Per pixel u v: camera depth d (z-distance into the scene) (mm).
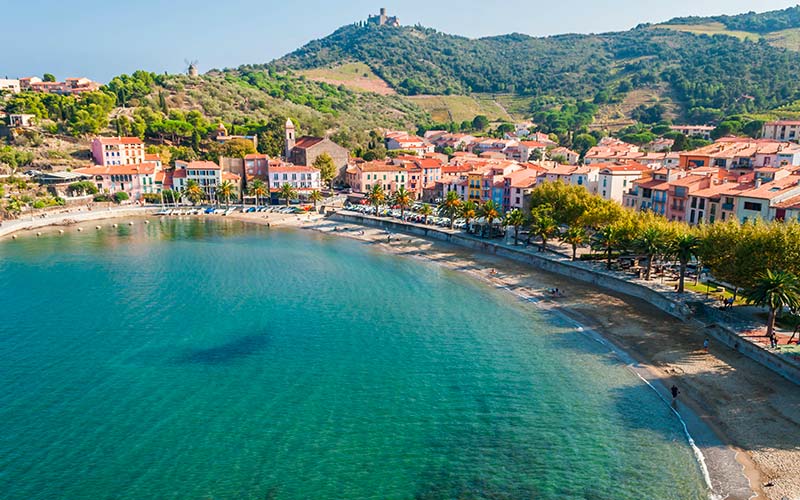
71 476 50812
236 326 88125
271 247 151250
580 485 49500
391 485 49812
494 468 52062
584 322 88625
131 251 144250
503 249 136750
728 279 82562
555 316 92125
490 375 70938
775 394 62625
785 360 66688
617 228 110688
